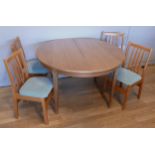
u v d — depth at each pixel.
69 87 2.65
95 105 2.25
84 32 2.64
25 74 1.98
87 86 2.68
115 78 1.97
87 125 1.94
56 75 1.74
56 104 2.00
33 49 2.52
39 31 2.42
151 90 2.61
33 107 2.18
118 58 1.86
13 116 2.03
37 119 1.99
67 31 2.54
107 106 2.23
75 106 2.22
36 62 2.30
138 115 2.10
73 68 1.61
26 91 1.74
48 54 1.92
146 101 2.36
